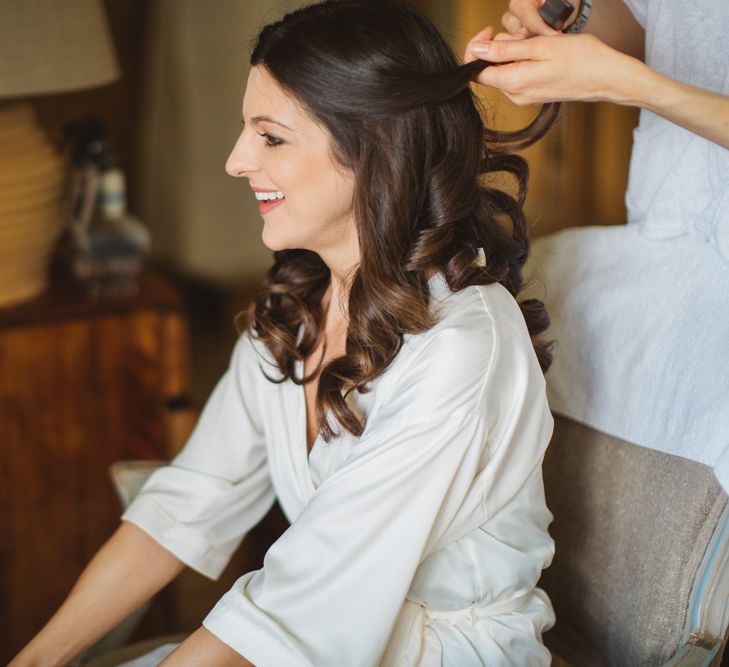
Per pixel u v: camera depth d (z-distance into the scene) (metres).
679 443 1.14
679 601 1.12
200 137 2.63
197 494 1.29
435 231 1.07
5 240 1.80
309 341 1.24
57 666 1.25
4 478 1.90
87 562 2.00
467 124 1.07
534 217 1.28
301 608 1.02
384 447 1.02
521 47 1.01
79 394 1.91
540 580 1.29
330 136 1.03
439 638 1.11
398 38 1.02
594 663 1.21
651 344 1.18
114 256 1.92
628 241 1.26
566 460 1.26
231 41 2.49
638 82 1.00
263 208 1.12
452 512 1.05
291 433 1.23
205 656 1.04
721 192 1.13
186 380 1.99
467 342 1.04
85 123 1.94
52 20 1.65
